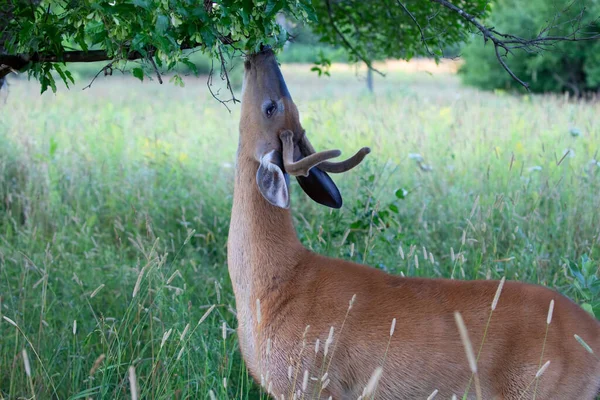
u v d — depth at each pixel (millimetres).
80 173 9953
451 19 7531
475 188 8992
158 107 19188
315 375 4371
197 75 4840
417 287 4461
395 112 14078
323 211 7945
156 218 8492
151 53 4926
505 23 21547
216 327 5793
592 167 8523
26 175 9672
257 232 4645
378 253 6793
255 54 4867
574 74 24125
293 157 4727
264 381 4535
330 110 14164
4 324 5820
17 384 5133
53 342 5578
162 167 10203
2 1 4906
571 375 4168
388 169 9633
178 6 4285
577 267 5648
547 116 13016
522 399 4172
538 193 8164
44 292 5488
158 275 6055
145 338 5891
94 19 4500
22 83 24500
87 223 8086
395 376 4301
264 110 4746
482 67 25781
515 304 4297
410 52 8461
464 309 4312
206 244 7762
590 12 12648
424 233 7629
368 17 8664
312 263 4613
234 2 4504
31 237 7676
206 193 9117
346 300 4406
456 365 4238
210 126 14500
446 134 11852
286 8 4750
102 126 13742
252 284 4645
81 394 4707
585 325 4273
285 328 4453
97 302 6477
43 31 4652
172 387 5156
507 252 6742
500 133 11750
